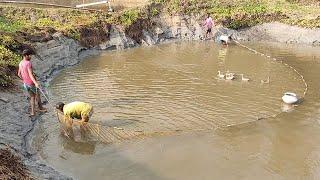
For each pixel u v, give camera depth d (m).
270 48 27.16
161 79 20.64
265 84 20.39
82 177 12.24
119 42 25.84
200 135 14.92
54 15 26.06
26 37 21.80
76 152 13.62
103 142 14.19
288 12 30.27
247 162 13.32
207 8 30.03
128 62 23.27
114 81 20.19
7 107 15.31
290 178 12.53
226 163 13.20
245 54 25.41
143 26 27.45
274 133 15.29
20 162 11.91
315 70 22.92
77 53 23.66
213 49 26.34
